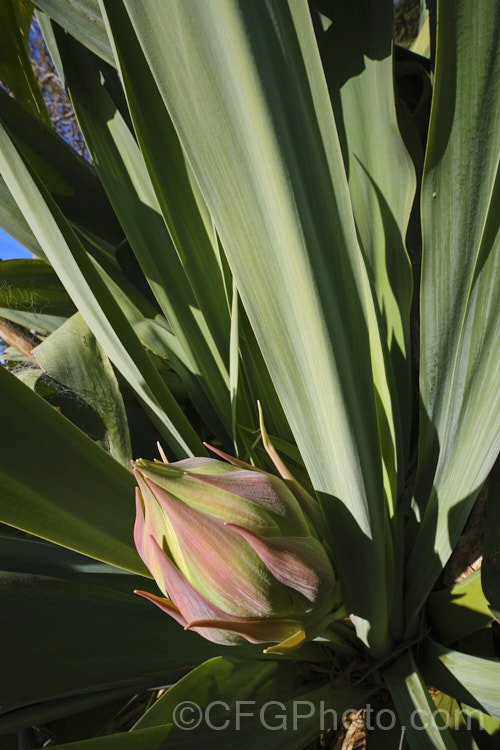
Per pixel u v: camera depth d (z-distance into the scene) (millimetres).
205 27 421
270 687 666
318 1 651
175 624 677
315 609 535
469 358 578
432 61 683
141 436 892
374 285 703
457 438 602
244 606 511
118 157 772
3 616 643
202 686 627
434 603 690
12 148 583
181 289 747
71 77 784
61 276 668
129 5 419
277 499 529
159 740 565
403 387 731
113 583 689
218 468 538
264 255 473
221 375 744
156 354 873
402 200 674
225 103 436
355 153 686
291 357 503
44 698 624
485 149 525
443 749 561
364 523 548
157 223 757
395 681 629
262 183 452
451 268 574
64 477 570
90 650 648
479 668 612
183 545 504
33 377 902
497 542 628
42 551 687
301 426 529
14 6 927
